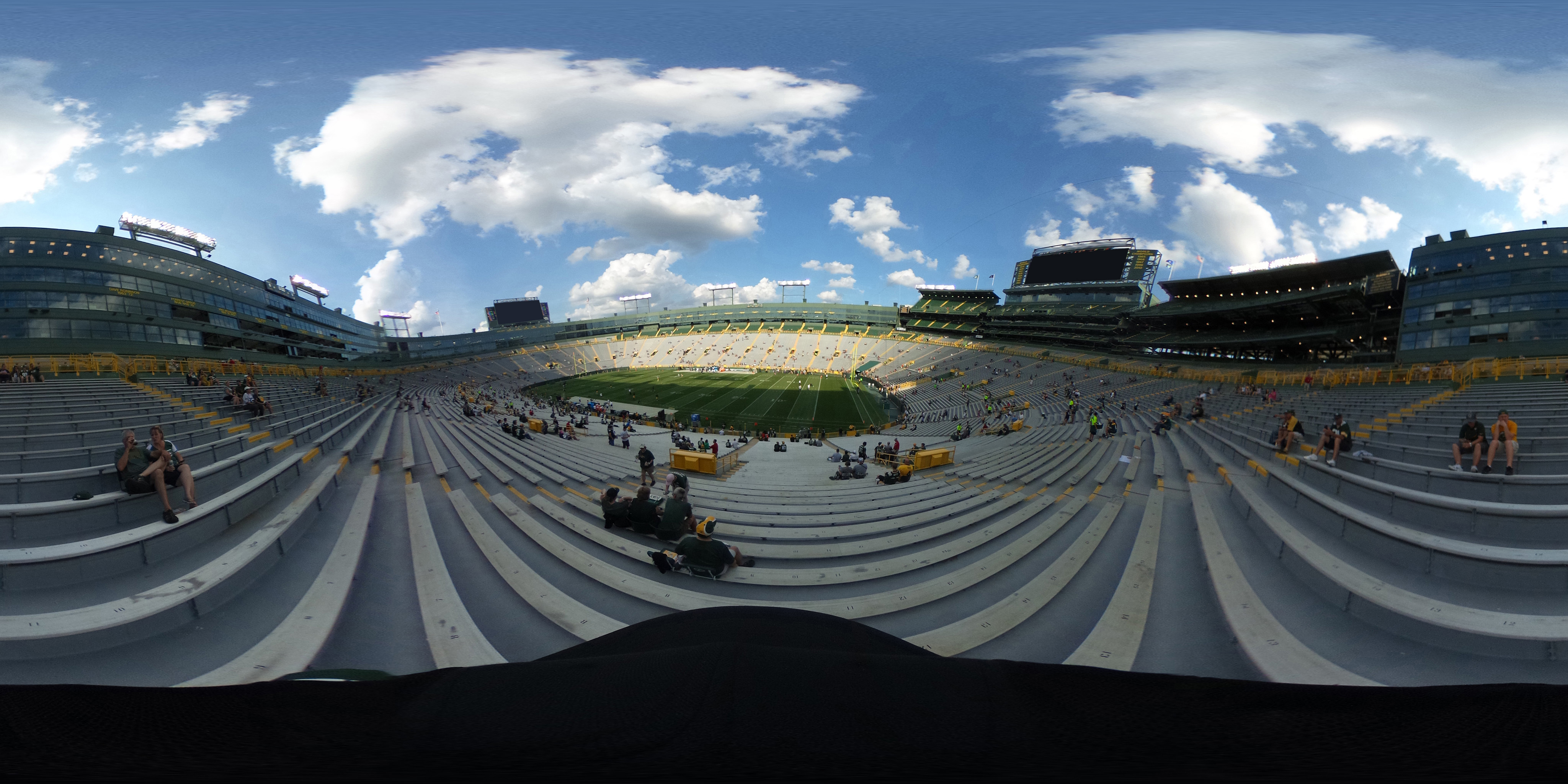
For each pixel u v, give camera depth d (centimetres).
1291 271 6781
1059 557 961
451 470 1545
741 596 787
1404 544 646
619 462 2423
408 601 722
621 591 801
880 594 815
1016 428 4406
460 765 116
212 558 685
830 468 2848
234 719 140
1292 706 149
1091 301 11419
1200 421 2564
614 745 131
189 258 6956
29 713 125
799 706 157
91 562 604
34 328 5372
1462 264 4584
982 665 190
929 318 14388
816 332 15238
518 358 12825
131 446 728
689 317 16662
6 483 700
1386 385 3247
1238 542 914
